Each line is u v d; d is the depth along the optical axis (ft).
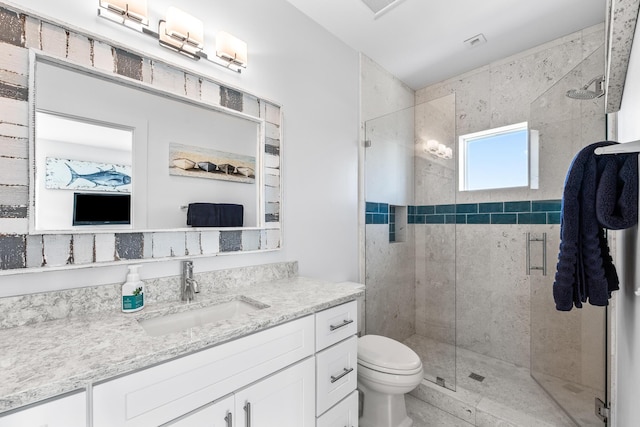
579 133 5.71
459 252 8.32
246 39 4.91
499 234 7.60
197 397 2.65
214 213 4.41
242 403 2.97
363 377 5.16
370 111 7.72
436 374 6.66
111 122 3.50
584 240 2.93
